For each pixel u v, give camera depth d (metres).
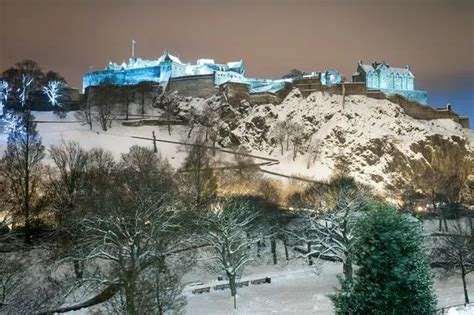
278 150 154.50
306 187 112.31
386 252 19.62
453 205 89.44
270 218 70.75
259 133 160.88
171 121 167.38
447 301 42.84
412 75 190.88
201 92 180.62
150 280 40.53
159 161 110.06
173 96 181.38
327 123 156.88
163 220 48.28
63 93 175.62
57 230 56.59
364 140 149.00
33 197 75.62
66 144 127.38
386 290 19.36
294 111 164.12
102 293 44.94
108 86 173.38
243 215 66.06
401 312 19.41
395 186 139.25
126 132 158.25
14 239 54.66
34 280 46.41
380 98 167.50
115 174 80.38
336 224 47.81
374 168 144.25
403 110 168.75
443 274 52.16
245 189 100.25
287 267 63.81
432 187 114.19
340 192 61.12
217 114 169.75
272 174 131.00
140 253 38.56
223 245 49.53
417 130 157.25
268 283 55.31
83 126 159.88
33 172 87.31
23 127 144.00
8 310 35.44
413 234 20.11
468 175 154.50
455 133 167.50
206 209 62.50
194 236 51.75
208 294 50.62
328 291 50.09
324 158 146.38
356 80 187.75
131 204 50.94
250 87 182.62
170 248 46.22
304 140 155.38
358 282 20.33
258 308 44.94
